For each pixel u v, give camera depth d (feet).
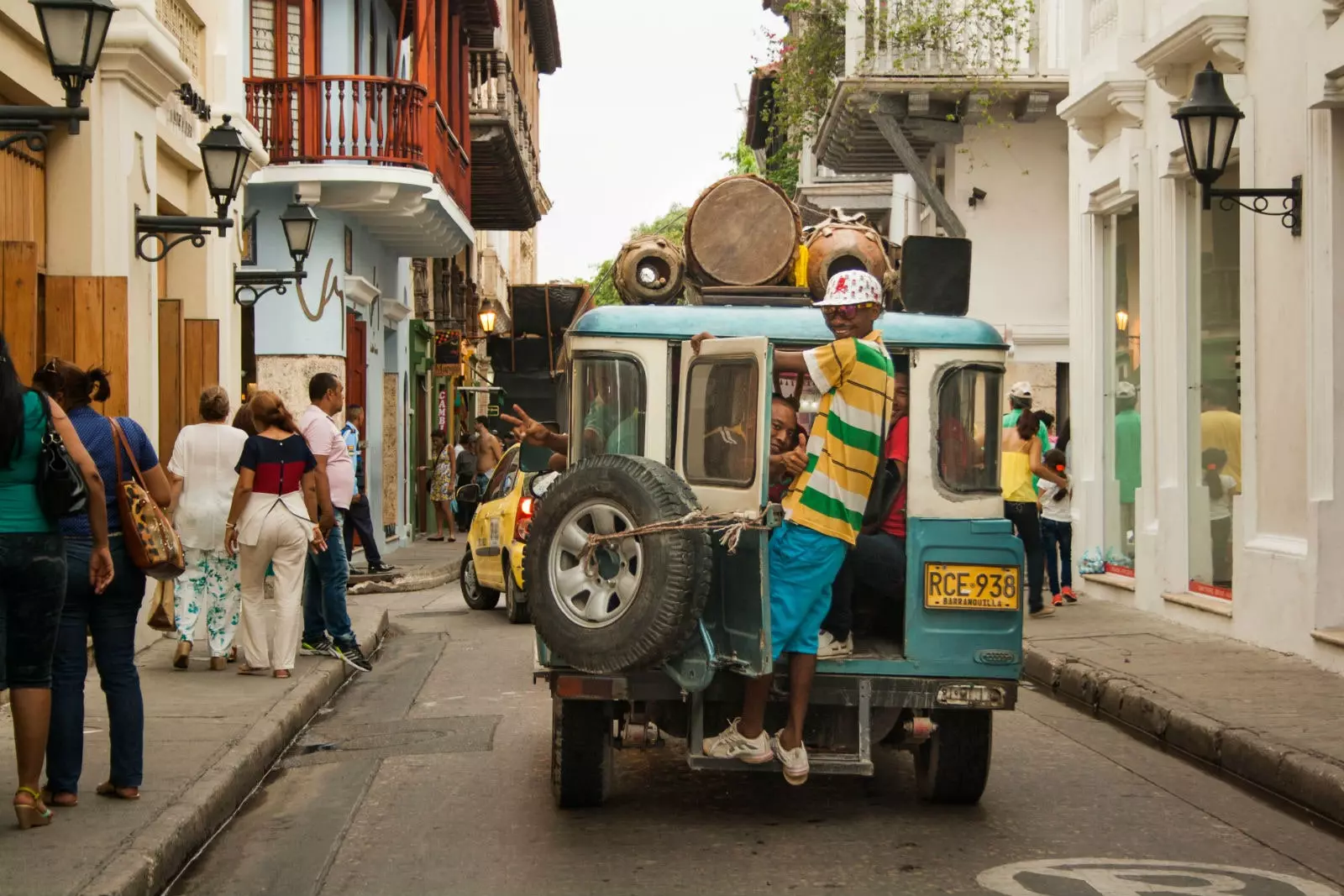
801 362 21.74
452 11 82.79
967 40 68.23
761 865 20.58
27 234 35.55
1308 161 36.63
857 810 24.03
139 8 37.32
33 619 20.15
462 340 115.75
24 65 34.06
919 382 22.77
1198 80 35.99
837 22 79.36
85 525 21.52
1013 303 70.85
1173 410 46.03
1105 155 51.70
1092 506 54.03
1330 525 36.06
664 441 23.20
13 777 23.40
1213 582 44.83
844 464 20.97
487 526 52.37
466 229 83.61
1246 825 23.18
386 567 66.64
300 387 66.08
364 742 29.94
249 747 26.23
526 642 44.75
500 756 28.14
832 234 26.91
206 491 35.70
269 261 66.49
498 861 20.93
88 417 22.34
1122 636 41.73
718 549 21.33
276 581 34.88
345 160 65.31
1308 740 26.53
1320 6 36.01
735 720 21.97
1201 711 29.53
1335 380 36.09
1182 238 46.06
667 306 24.03
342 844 22.08
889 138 69.36
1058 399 71.05
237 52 53.01
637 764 27.58
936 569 22.45
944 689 22.30
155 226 39.73
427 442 102.94
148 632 40.45
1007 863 20.68
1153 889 19.34
